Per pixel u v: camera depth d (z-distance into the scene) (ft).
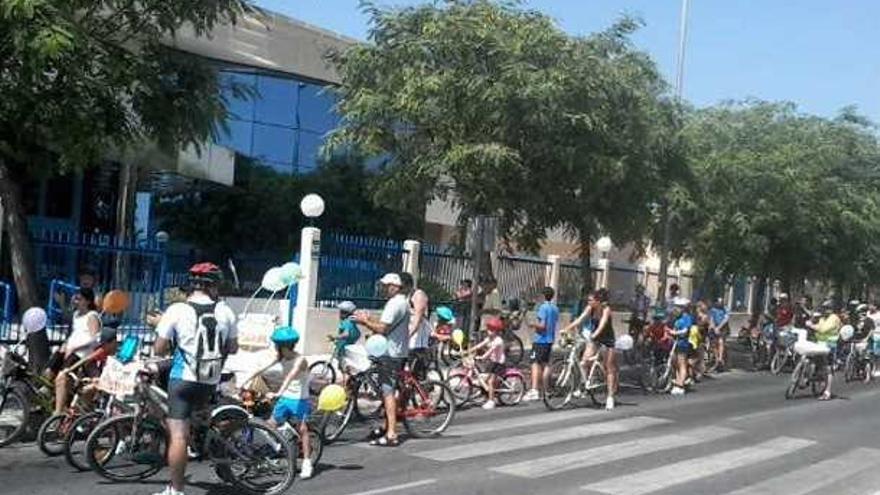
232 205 91.20
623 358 67.21
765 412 53.47
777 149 84.74
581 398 52.95
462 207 60.23
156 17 38.58
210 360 25.29
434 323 63.26
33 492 26.23
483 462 33.78
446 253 70.38
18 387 32.22
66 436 29.01
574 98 52.85
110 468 27.73
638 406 52.16
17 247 38.63
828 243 91.35
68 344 33.01
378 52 57.36
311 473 30.22
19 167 40.22
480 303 66.44
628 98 57.26
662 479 32.89
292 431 29.48
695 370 69.67
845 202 90.38
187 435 25.29
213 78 39.86
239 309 61.77
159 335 25.04
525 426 42.29
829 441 44.11
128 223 79.10
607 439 40.29
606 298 50.42
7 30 31.68
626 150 58.08
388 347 36.22
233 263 85.25
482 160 52.11
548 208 59.47
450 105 54.80
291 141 95.55
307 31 96.68
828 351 61.93
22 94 33.86
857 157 97.09
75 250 50.19
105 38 37.06
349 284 63.67
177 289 53.78
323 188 93.61
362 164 96.12
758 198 81.51
